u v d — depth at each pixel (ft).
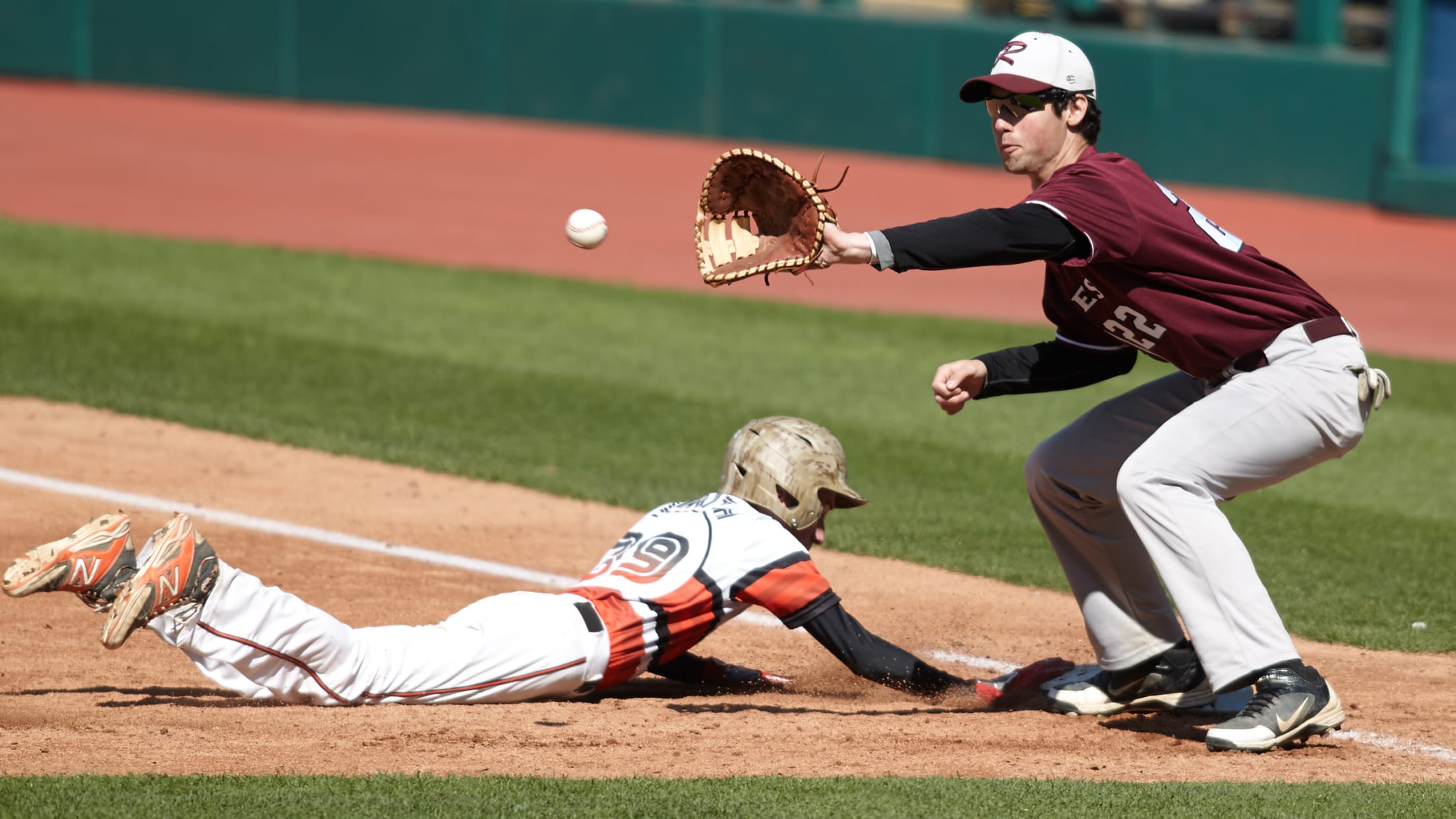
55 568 44.19
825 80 317.01
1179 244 47.42
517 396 119.44
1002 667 63.98
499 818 39.75
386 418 110.01
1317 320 49.24
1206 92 298.15
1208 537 49.06
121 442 98.53
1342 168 294.87
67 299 143.74
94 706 50.60
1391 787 44.96
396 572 74.38
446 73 329.93
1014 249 45.39
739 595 53.26
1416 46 285.43
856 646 52.85
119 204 218.18
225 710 50.16
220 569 46.85
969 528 88.33
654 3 320.50
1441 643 68.03
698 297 176.65
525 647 51.80
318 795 40.96
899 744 49.44
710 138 323.16
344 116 322.96
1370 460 111.34
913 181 291.38
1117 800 42.65
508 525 85.15
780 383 130.93
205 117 308.40
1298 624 70.74
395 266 179.52
